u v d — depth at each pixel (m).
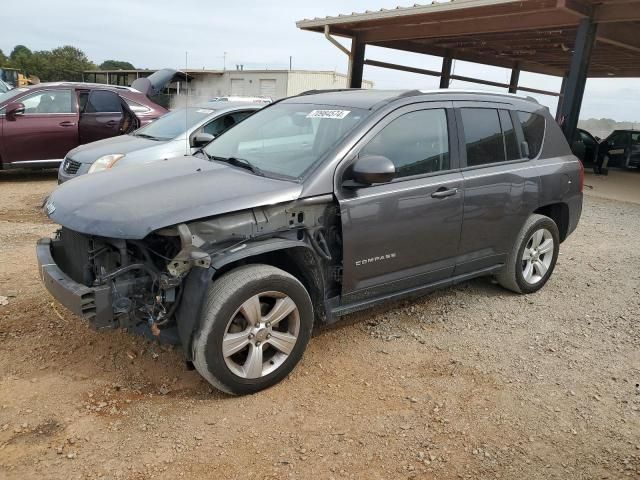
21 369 3.49
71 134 9.95
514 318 4.61
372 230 3.67
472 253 4.48
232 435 2.94
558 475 2.75
